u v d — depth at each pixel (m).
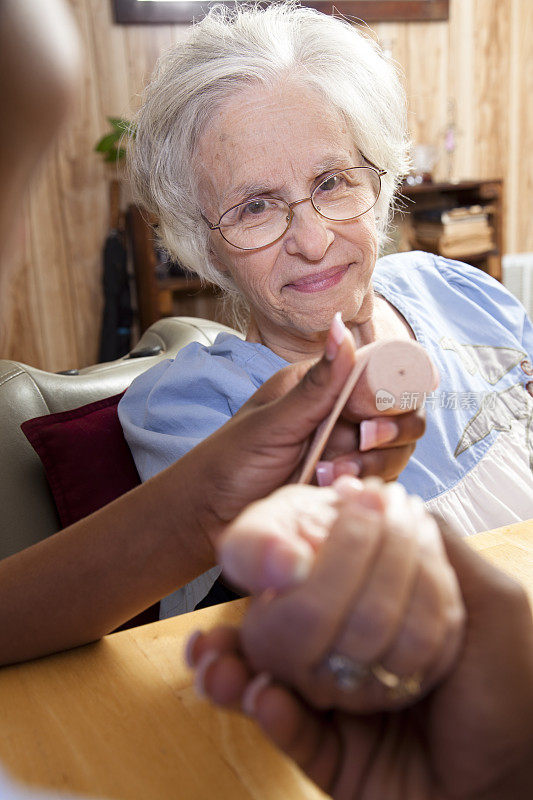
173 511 0.45
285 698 0.28
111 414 0.78
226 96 0.65
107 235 2.31
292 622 0.26
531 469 0.74
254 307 0.72
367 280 0.69
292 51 0.65
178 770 0.38
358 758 0.32
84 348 2.35
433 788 0.32
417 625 0.27
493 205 2.43
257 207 0.66
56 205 2.24
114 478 0.75
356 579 0.26
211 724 0.41
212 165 0.66
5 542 0.73
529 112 2.73
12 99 0.16
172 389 0.69
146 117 0.70
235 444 0.43
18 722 0.41
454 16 2.54
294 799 0.36
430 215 2.39
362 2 2.39
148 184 0.73
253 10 0.69
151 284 2.14
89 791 0.36
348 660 0.26
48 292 2.28
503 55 2.64
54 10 0.17
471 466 0.72
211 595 0.66
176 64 0.67
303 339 0.72
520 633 0.32
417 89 2.56
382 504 0.28
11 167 0.18
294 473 0.44
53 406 0.80
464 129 2.66
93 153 2.25
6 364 0.81
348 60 0.66
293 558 0.26
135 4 2.20
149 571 0.46
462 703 0.30
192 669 0.31
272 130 0.64
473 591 0.33
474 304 0.80
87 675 0.44
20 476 0.75
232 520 0.45
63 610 0.45
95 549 0.46
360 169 0.66
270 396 0.45
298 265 0.67
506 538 0.52
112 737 0.40
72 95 0.18
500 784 0.31
